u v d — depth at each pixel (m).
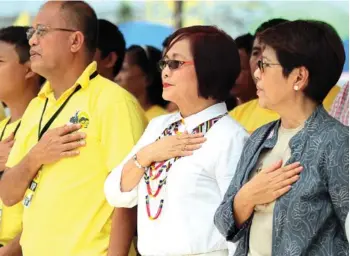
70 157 4.57
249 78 5.96
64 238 4.55
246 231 3.60
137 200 4.24
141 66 6.79
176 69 4.06
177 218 3.91
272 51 3.50
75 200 4.56
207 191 3.92
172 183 3.95
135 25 7.96
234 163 3.91
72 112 4.68
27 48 5.63
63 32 4.77
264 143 3.63
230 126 4.02
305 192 3.30
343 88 4.87
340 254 3.34
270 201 3.43
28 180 4.71
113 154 4.51
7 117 6.27
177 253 3.89
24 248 4.71
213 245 3.87
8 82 5.62
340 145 3.31
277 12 7.37
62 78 4.83
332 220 3.36
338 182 3.28
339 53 3.50
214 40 4.05
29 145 4.91
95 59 5.73
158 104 6.90
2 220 5.40
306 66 3.46
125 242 4.47
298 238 3.29
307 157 3.37
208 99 4.09
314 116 3.47
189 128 4.09
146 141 4.30
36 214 4.63
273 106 3.56
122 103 4.60
